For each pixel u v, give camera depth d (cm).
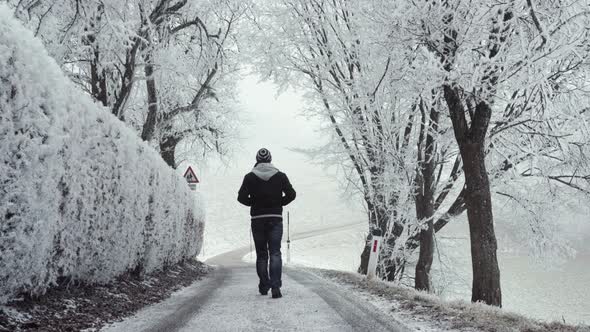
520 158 1273
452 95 893
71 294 581
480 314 541
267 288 694
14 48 415
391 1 886
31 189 426
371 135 1387
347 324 470
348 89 1459
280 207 667
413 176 1372
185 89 1984
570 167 1305
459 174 1456
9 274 422
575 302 2708
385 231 1462
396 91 1205
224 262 2703
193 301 678
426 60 898
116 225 679
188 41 1582
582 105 1099
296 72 1641
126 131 732
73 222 541
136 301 668
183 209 1255
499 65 809
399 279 1628
